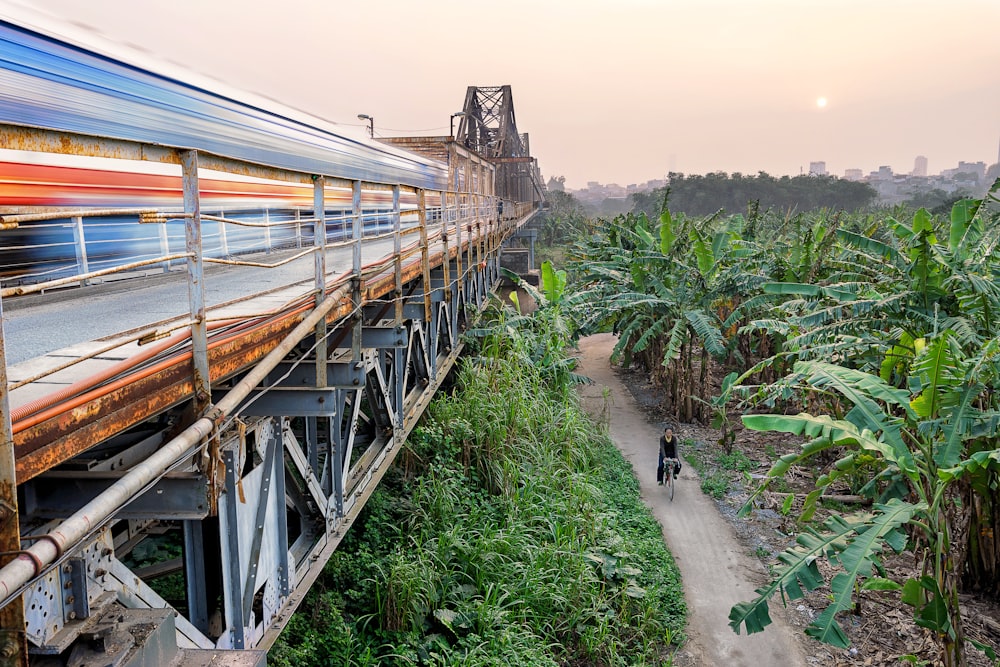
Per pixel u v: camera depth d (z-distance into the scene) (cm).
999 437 839
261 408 518
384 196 1574
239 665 297
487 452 1189
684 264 1812
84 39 546
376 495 1010
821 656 893
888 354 971
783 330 1225
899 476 938
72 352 362
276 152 871
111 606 305
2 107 448
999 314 945
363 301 639
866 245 1144
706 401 1834
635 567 1027
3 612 217
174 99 654
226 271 847
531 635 813
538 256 5750
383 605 815
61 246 636
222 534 463
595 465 1417
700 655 893
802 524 1231
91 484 343
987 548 998
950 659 779
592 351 2788
